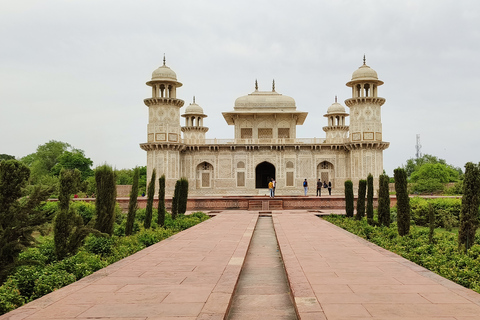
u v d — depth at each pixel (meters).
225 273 5.70
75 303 4.24
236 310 4.52
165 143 28.36
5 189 5.84
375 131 28.31
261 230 12.52
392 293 4.56
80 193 25.95
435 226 14.94
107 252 7.80
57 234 7.18
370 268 5.95
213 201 20.75
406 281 5.13
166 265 6.27
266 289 5.44
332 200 21.00
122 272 5.76
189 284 5.07
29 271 5.51
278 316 4.32
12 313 3.91
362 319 3.69
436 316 3.76
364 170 28.16
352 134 28.91
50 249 7.66
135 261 6.60
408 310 3.94
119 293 4.64
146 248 7.97
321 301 4.27
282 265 7.13
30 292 5.31
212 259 6.78
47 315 3.85
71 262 6.26
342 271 5.74
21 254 7.21
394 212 14.70
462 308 4.00
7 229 5.78
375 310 3.95
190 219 14.13
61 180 7.68
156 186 28.39
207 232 10.69
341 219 14.74
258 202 20.61
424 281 5.13
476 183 8.07
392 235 10.13
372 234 10.34
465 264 6.44
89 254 7.32
